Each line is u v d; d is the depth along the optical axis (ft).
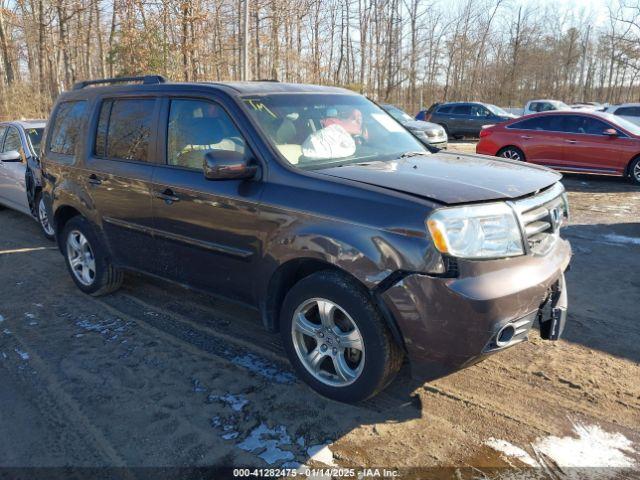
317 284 10.31
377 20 135.85
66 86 99.86
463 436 9.84
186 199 12.48
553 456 9.28
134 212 14.05
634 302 15.85
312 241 10.11
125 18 88.12
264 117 11.98
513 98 165.17
